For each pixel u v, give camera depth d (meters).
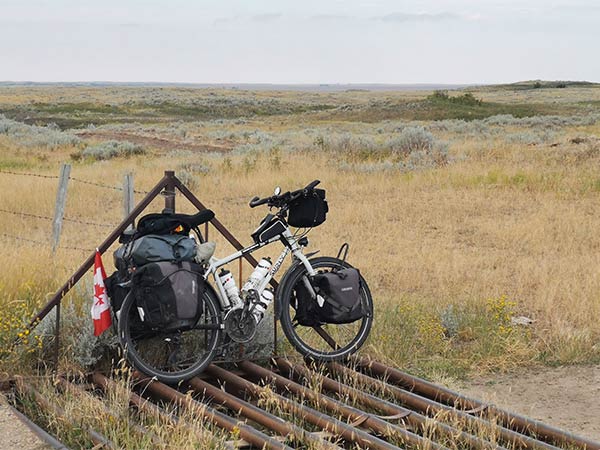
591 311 8.38
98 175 21.72
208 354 6.08
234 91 165.25
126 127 56.09
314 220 6.37
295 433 5.13
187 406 5.41
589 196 17.84
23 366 6.30
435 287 9.85
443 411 5.41
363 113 69.88
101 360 6.51
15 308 6.96
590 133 42.19
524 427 5.41
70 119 72.19
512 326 7.92
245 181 20.27
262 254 11.46
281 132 49.16
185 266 5.77
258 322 6.19
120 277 6.02
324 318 6.30
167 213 6.10
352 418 5.51
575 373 6.91
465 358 7.17
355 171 22.22
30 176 20.64
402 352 7.11
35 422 5.44
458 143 32.81
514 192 18.31
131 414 5.48
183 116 83.69
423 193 18.55
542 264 10.97
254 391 5.92
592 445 5.06
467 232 14.12
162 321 5.67
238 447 5.02
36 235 13.39
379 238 13.38
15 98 108.50
